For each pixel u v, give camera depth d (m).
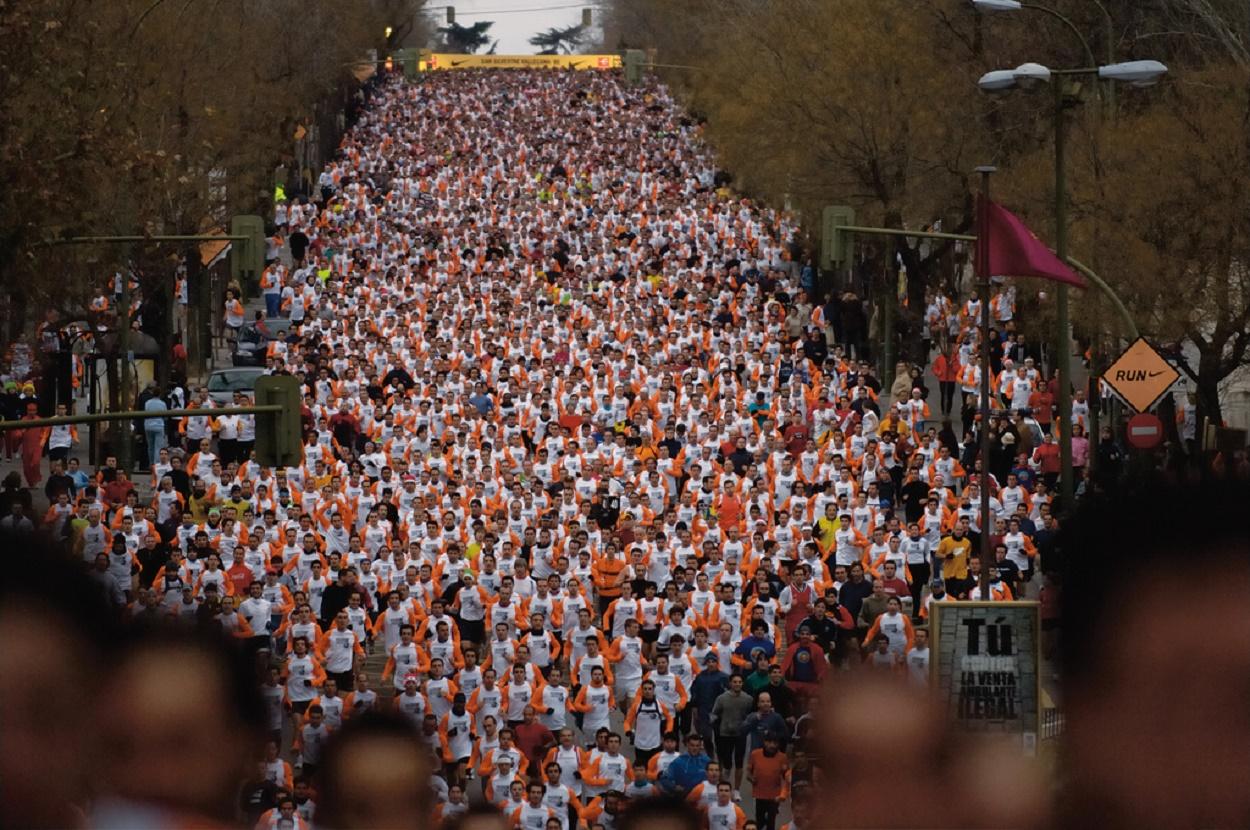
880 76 159.25
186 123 147.62
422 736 7.33
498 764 63.78
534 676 71.56
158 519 99.81
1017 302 143.38
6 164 82.19
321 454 113.12
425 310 171.00
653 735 70.50
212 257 155.12
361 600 80.50
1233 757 5.24
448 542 86.00
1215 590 5.32
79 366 141.12
